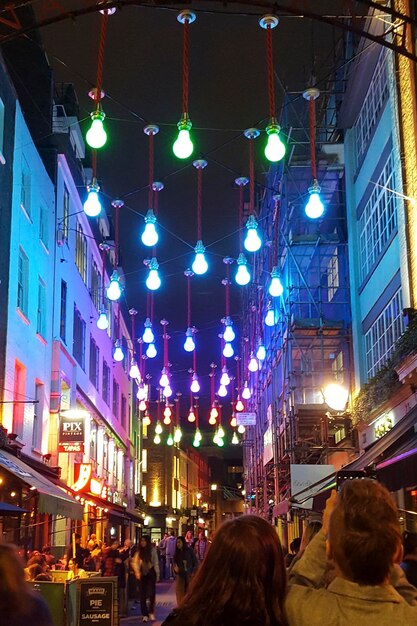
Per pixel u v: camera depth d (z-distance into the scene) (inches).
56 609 468.8
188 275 863.1
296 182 1161.4
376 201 916.0
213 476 4404.5
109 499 1542.8
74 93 1231.5
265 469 1456.7
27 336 850.8
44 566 583.8
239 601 108.0
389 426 807.7
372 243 948.0
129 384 2030.0
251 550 110.4
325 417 1072.8
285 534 1285.7
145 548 740.7
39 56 1072.2
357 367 1008.9
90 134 388.8
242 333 1975.9
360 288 1019.3
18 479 631.2
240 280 550.6
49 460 927.7
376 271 910.4
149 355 772.0
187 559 681.0
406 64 729.0
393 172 815.1
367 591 105.3
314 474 881.5
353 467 679.7
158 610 866.8
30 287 876.6
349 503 109.0
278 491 1217.4
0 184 754.2
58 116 1174.3
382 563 105.7
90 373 1352.1
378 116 887.7
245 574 109.7
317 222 1127.0
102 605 486.6
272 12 372.5
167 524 2842.0
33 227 895.7
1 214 754.8
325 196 1151.6
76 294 1190.9
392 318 827.4
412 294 724.7
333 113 1194.0
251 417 1353.3
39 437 914.1
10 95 802.2
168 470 2938.0
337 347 1124.5
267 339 1499.8
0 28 926.4
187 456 3410.4
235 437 1507.1
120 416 1814.7
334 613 104.8
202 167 574.2
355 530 106.6
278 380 1330.0
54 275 1010.7
